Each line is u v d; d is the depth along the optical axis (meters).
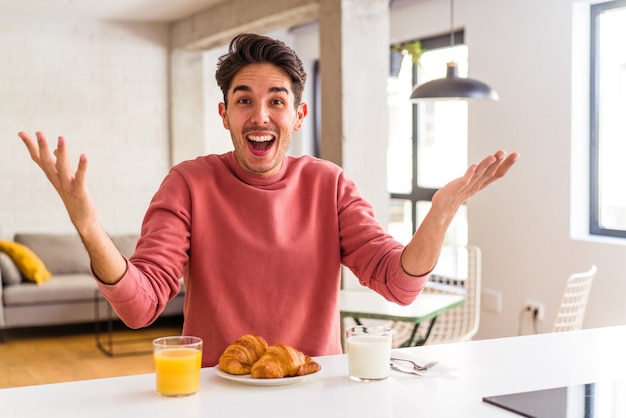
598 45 4.57
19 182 6.68
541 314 4.79
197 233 1.72
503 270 5.07
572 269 4.57
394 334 4.20
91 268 1.41
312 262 1.77
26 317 5.74
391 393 1.39
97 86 6.95
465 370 1.55
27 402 1.34
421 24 5.73
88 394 1.39
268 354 1.46
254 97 1.67
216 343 1.70
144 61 7.11
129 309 1.48
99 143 6.98
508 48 5.00
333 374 1.52
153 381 1.47
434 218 1.49
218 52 7.51
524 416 1.25
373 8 4.70
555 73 4.67
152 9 6.51
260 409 1.30
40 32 6.73
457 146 5.72
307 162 1.85
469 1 5.29
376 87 4.73
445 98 3.79
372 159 4.72
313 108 7.53
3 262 5.83
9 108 6.65
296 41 7.55
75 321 5.82
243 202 1.75
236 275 1.72
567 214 4.61
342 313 3.61
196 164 1.79
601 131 4.61
